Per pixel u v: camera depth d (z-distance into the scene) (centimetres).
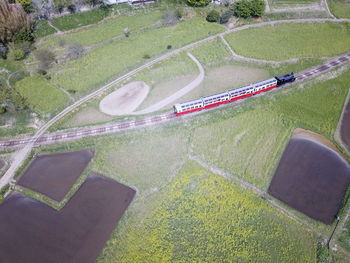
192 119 9106
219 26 12762
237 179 7662
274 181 7606
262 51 11381
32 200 7500
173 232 6738
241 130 8819
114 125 9031
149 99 9756
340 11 13188
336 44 11525
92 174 7956
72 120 9275
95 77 10525
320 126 8812
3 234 6888
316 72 10375
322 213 6981
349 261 6212
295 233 6700
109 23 12962
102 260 6397
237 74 10569
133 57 11288
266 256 6344
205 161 8069
